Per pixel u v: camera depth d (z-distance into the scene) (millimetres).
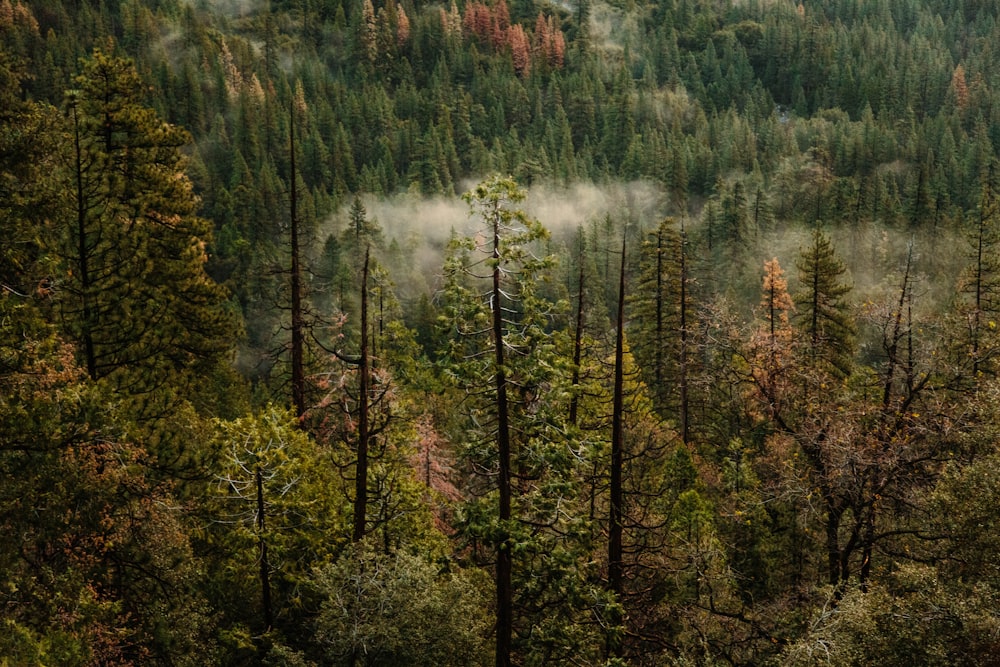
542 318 14891
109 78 20328
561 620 17453
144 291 19641
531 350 14867
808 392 21812
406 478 22266
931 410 19891
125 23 178625
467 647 17250
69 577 12414
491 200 14336
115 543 14820
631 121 172125
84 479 12812
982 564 15273
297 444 20078
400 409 22859
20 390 12227
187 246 21906
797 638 17406
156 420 18250
